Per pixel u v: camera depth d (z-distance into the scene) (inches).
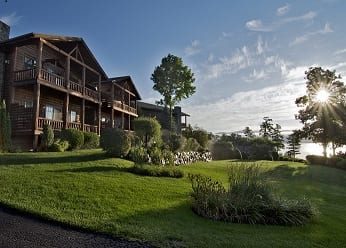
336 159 1134.4
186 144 834.2
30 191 289.7
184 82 1592.0
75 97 871.7
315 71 1354.6
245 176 320.5
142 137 663.1
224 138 1421.0
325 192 537.0
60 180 335.9
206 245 198.7
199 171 594.2
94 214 243.8
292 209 293.6
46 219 225.8
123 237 202.1
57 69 914.7
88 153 552.1
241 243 209.5
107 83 1113.4
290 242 224.8
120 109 1159.0
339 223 303.4
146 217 248.5
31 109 680.4
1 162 422.6
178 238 206.4
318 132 1354.6
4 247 176.7
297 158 1400.1
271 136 2581.2
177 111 1790.1
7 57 748.6
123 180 372.5
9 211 240.7
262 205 285.3
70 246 184.4
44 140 631.8
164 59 1611.7
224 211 273.4
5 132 591.5
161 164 538.6
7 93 730.2
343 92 1312.7
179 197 327.9
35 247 179.2
